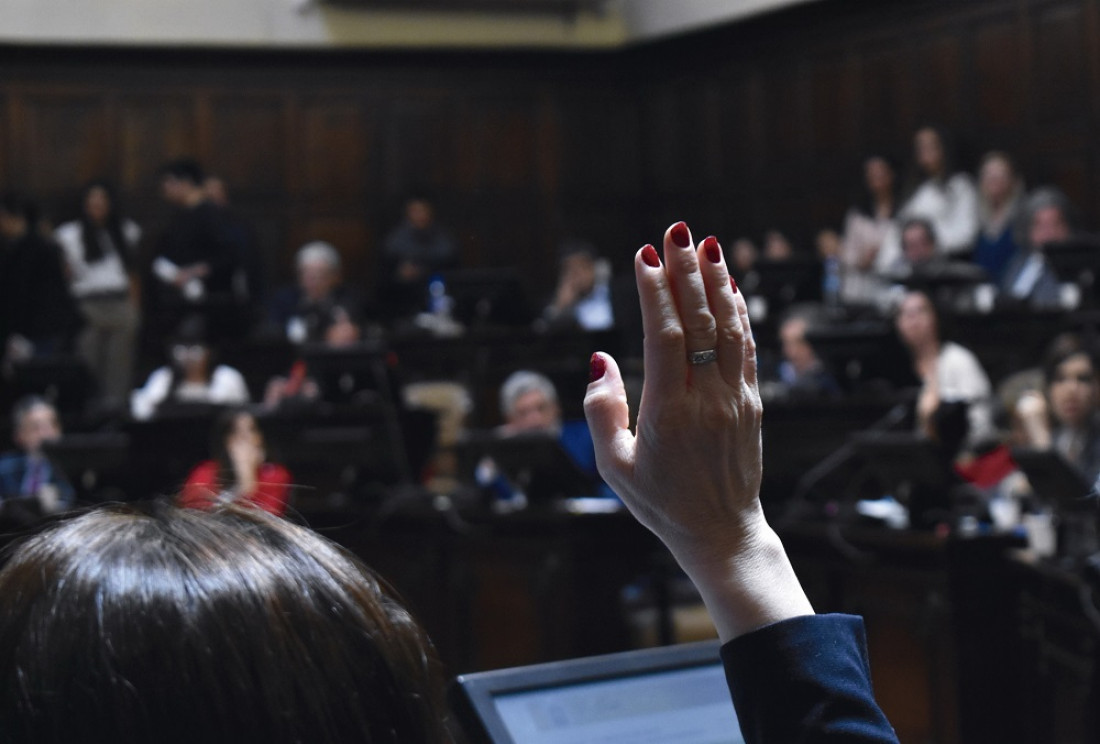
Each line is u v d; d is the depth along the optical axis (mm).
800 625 714
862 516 4812
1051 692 4141
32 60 11234
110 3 11297
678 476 716
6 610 522
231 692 507
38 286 9492
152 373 9016
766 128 11367
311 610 536
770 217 11375
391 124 11961
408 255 10477
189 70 11562
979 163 9930
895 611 4562
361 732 532
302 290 9828
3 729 501
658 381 703
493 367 8617
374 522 6004
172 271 9688
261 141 11734
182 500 614
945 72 10125
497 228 12125
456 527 5855
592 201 12242
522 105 12180
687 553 734
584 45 12188
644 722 1153
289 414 6141
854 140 10742
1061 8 9422
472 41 12008
